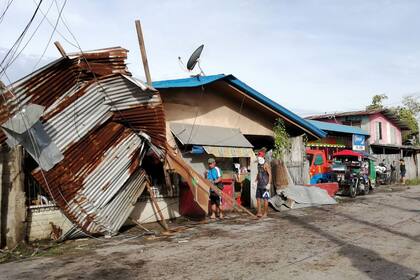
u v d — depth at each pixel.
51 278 6.57
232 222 11.94
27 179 9.16
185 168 10.82
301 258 7.57
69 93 9.15
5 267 7.23
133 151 10.08
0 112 8.36
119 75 9.22
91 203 9.59
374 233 9.95
